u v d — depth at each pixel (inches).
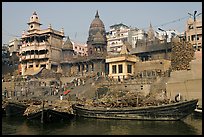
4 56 3253.0
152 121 1187.3
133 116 1229.1
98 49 3078.2
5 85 2497.5
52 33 3031.5
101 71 2689.5
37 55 2987.2
